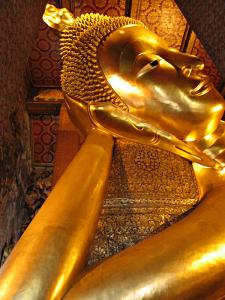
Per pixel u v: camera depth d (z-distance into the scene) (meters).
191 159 2.14
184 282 1.25
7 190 4.11
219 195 1.79
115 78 2.19
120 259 1.30
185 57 2.13
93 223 1.41
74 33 2.41
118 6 4.91
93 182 1.57
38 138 5.83
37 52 5.41
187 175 2.11
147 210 1.93
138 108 2.15
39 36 5.17
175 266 1.28
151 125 2.11
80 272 1.25
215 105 2.08
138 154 2.15
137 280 1.21
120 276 1.21
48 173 5.66
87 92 2.25
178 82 2.09
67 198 1.44
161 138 2.10
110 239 1.81
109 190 1.99
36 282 1.10
